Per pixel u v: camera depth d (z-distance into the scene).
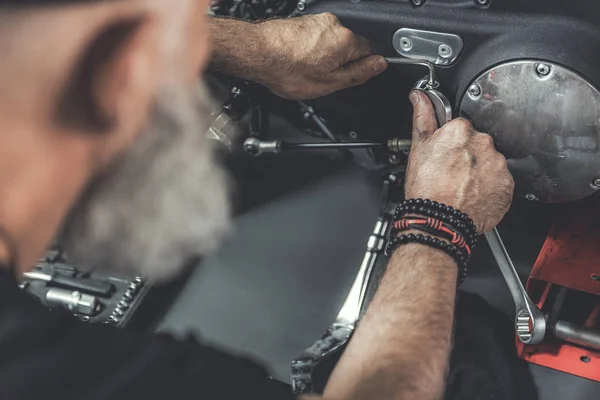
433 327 0.68
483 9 0.86
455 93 0.92
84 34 0.36
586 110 0.83
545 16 0.83
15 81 0.36
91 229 0.45
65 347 0.45
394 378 0.62
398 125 1.03
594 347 0.99
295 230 1.23
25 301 0.44
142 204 0.45
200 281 1.18
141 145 0.42
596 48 0.82
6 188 0.39
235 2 1.08
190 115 0.43
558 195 0.91
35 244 0.43
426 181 0.82
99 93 0.37
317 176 1.30
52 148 0.39
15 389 0.42
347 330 1.02
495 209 0.83
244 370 0.52
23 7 0.35
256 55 0.92
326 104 1.06
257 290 1.16
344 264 1.18
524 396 1.01
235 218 1.26
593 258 0.97
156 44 0.38
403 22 0.91
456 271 0.76
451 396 0.97
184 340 0.52
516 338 1.03
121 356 0.47
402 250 0.78
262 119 1.11
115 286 1.15
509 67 0.85
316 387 0.98
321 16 0.94
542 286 1.04
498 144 0.89
